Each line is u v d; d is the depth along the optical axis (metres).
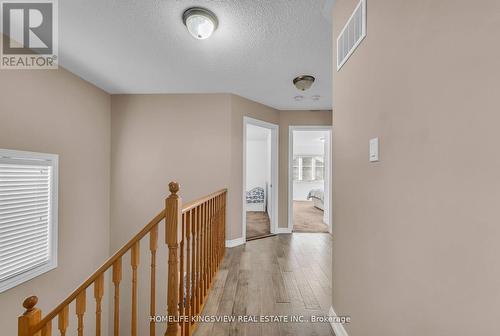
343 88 1.49
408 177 0.86
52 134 2.54
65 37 2.08
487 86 0.56
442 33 0.69
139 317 3.24
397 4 0.92
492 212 0.55
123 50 2.30
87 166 3.09
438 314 0.71
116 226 3.52
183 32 2.00
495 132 0.54
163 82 3.14
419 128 0.80
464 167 0.62
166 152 3.53
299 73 2.81
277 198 4.28
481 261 0.58
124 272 3.40
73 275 2.84
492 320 0.55
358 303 1.28
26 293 2.24
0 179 2.03
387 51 0.99
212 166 3.49
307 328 1.70
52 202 2.52
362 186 1.24
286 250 3.35
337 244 1.61
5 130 2.06
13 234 2.13
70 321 2.76
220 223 2.86
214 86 3.25
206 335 1.62
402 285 0.89
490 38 0.55
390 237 0.98
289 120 4.33
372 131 1.12
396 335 0.93
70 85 2.79
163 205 3.51
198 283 1.83
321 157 9.36
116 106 3.57
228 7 1.69
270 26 1.91
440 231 0.70
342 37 1.50
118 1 1.63
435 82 0.72
